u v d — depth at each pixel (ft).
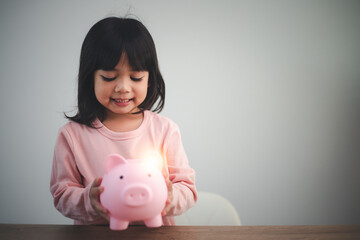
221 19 5.57
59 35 5.37
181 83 5.51
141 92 2.44
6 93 5.34
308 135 5.69
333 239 2.07
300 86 5.66
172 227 2.21
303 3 5.64
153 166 1.85
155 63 2.63
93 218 2.29
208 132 5.56
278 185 5.65
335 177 5.71
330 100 5.69
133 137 2.83
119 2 5.39
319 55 5.65
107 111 2.90
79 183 2.81
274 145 5.65
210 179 5.56
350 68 5.68
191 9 5.52
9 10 5.30
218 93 5.57
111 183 1.72
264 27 5.61
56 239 1.98
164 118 3.04
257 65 5.61
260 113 5.63
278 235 2.11
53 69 5.37
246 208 5.61
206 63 5.56
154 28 5.46
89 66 2.44
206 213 3.62
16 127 5.36
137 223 2.65
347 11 5.66
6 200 5.35
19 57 5.33
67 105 5.38
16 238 2.00
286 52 5.64
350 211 5.71
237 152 5.60
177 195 2.41
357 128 5.69
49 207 5.40
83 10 5.38
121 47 2.28
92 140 2.79
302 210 5.68
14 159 5.36
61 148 2.77
